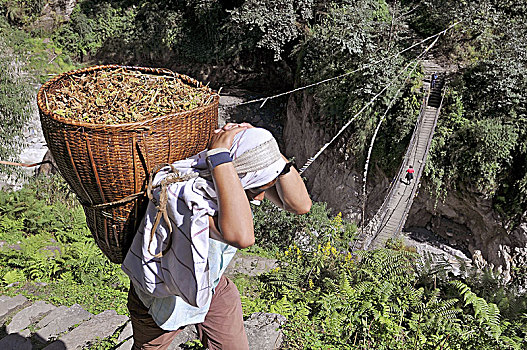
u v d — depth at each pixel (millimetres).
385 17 23109
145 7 29875
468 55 22484
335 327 4730
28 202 12703
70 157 2111
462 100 20594
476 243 20469
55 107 2201
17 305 7367
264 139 2062
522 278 18984
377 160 20859
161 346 2736
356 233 15688
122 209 2238
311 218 14750
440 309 5090
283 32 24703
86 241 10953
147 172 2168
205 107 2285
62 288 8578
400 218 16297
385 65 20484
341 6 23781
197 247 1990
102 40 30359
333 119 22062
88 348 4781
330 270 9609
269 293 9680
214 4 27938
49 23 29953
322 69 22547
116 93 2371
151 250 2158
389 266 7863
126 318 5469
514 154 19203
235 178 1971
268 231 14695
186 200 2000
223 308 2600
